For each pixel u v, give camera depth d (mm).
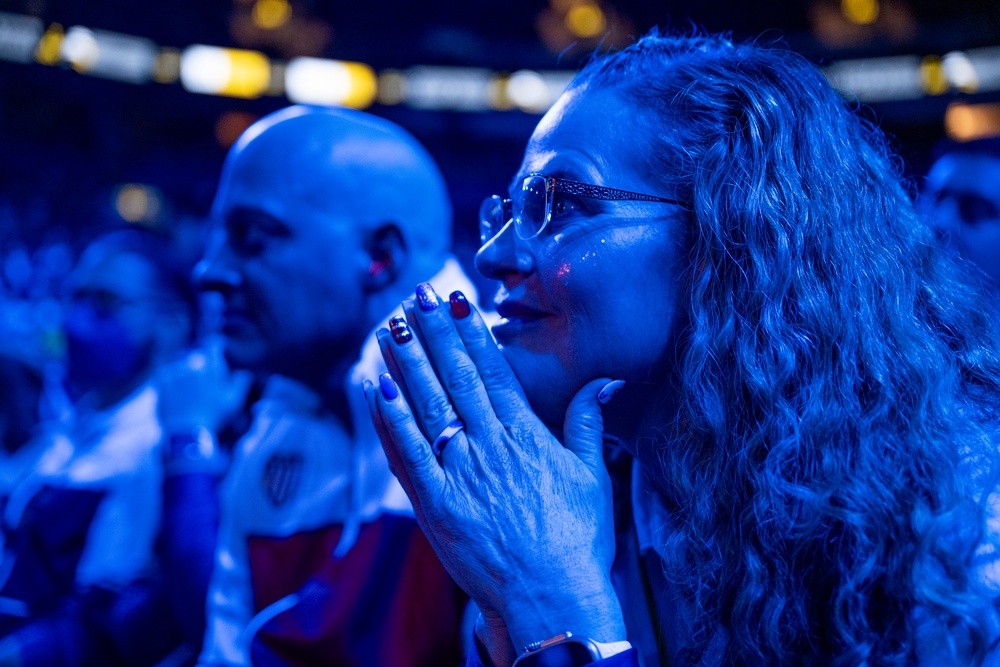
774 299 734
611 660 689
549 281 756
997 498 685
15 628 1595
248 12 11695
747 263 747
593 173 757
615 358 755
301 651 1057
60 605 1587
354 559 1076
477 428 751
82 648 1517
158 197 12078
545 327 773
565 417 773
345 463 1242
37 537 1635
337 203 1201
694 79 783
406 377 767
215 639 1235
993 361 790
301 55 12031
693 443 749
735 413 734
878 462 688
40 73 10742
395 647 1035
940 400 715
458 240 12781
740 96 773
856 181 781
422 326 770
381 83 12219
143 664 1508
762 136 761
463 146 13117
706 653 740
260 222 1194
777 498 702
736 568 718
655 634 882
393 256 1238
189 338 2012
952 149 1841
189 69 11602
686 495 758
